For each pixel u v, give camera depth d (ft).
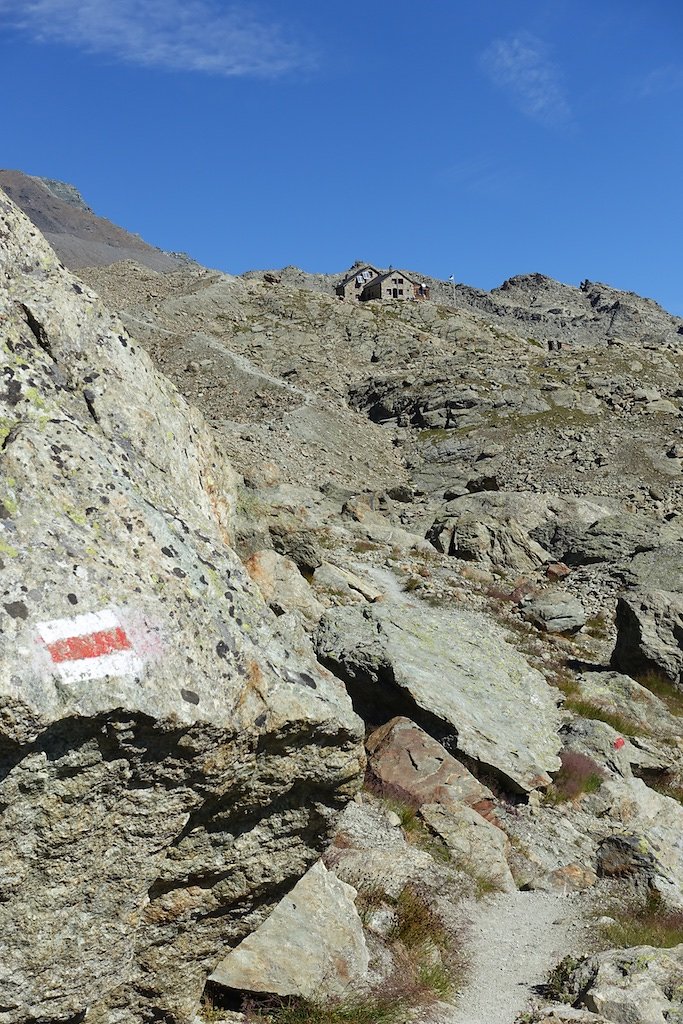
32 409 22.24
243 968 25.21
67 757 17.20
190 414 30.30
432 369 369.50
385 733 53.62
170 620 19.40
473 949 36.86
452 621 76.23
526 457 263.08
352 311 484.74
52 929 18.29
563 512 165.89
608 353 380.58
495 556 143.23
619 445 264.72
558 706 74.84
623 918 43.78
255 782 20.88
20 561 18.06
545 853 51.62
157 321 438.40
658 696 89.10
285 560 76.59
